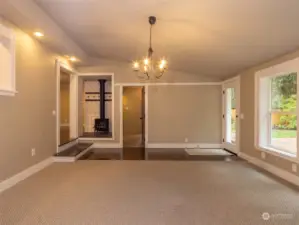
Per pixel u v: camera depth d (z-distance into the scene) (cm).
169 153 633
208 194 328
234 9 296
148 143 741
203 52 489
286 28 317
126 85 738
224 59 508
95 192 333
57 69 545
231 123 670
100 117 922
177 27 387
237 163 512
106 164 502
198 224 243
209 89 738
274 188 353
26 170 409
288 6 265
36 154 448
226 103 698
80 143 711
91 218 254
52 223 243
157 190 342
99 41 523
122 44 534
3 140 343
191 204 293
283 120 429
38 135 457
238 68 558
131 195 322
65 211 271
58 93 552
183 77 739
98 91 942
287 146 415
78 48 576
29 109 421
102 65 735
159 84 740
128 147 735
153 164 503
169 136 741
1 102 338
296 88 387
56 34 430
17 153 381
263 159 475
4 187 343
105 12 362
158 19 366
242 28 345
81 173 430
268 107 480
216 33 381
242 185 366
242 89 577
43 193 328
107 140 738
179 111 741
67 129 712
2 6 296
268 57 435
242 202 300
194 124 740
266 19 306
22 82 396
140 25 403
